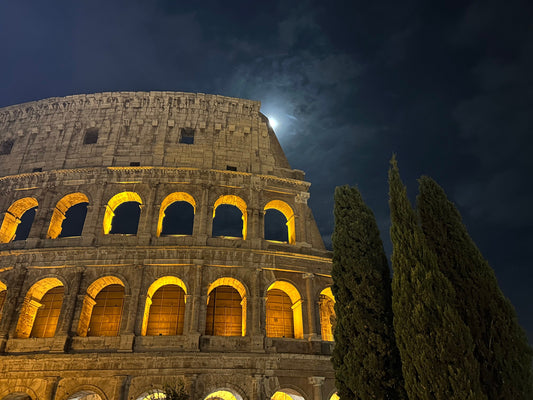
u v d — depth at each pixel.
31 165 49.53
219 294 45.19
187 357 37.47
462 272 24.14
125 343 37.81
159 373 36.75
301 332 42.19
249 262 43.53
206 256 42.91
